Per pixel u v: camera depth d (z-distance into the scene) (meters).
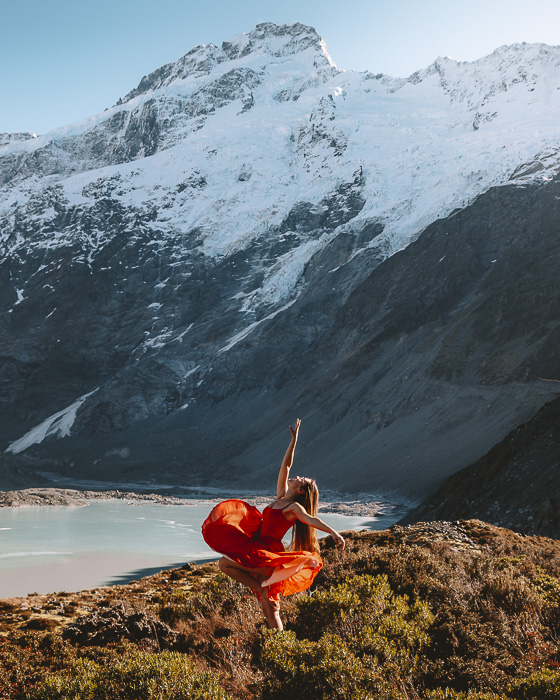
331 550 18.91
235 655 8.11
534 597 9.77
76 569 38.25
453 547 20.34
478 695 5.79
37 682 7.41
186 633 9.98
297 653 6.25
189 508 87.88
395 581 11.42
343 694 5.78
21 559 42.41
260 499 95.94
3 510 81.25
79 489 120.88
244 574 5.88
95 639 10.26
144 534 57.78
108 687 6.06
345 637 7.67
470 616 8.61
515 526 36.16
